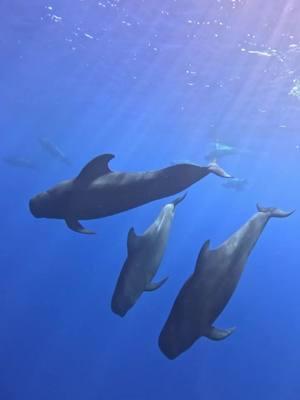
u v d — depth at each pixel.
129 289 4.32
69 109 41.66
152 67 24.33
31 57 27.86
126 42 21.59
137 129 44.47
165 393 24.83
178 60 22.28
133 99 32.50
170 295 35.38
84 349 27.83
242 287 41.94
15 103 44.12
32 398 22.98
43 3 19.36
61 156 29.28
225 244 4.35
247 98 26.08
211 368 27.53
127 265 4.41
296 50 18.11
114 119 41.91
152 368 26.86
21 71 31.69
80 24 20.75
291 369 28.89
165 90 28.16
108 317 31.62
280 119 29.22
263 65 20.53
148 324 31.09
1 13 21.67
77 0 18.19
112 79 28.61
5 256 43.75
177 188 4.99
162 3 16.55
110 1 17.48
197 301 3.91
